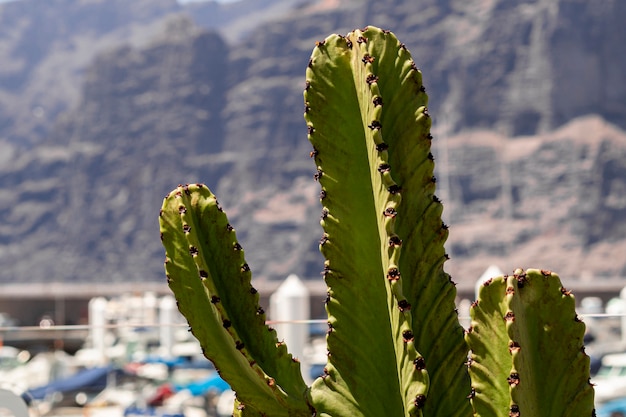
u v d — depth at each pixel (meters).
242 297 4.28
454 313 4.15
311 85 4.21
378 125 3.98
